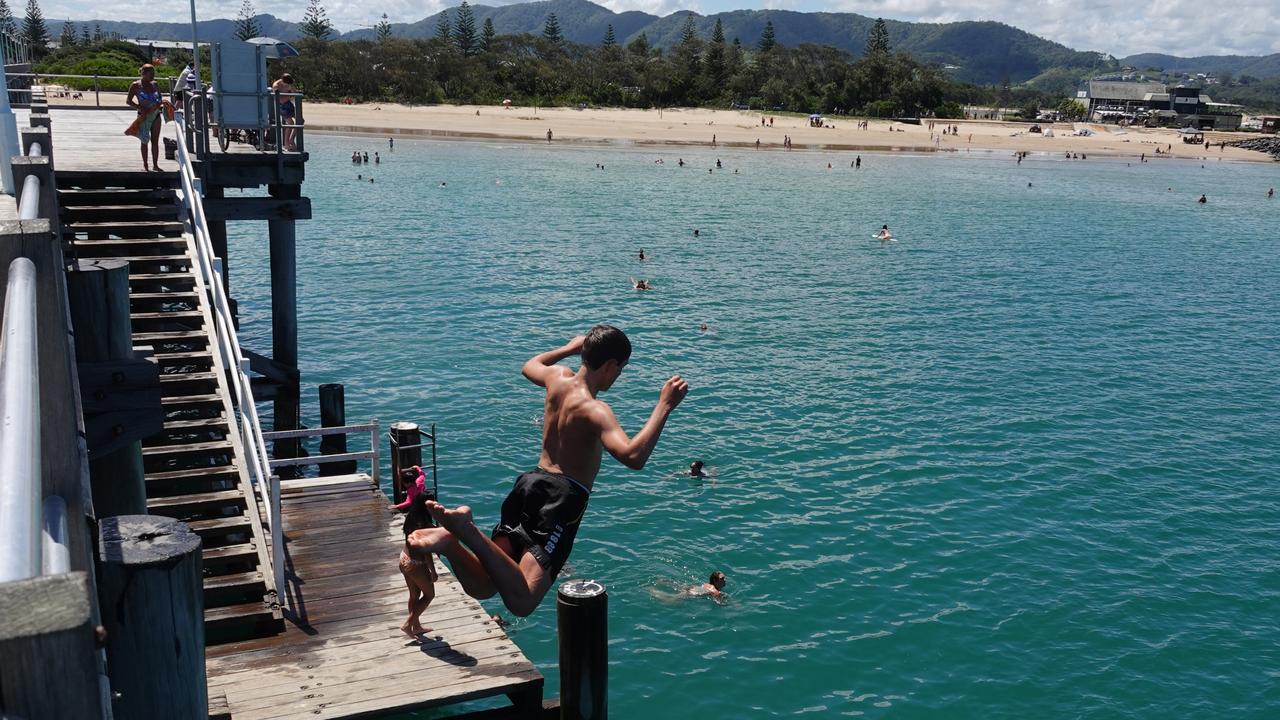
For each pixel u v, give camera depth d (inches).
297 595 440.1
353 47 5959.6
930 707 508.1
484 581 165.3
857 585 622.8
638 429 892.6
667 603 592.1
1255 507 775.1
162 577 110.1
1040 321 1433.3
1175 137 7470.5
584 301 1417.3
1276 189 4106.8
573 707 352.2
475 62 6491.1
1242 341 1366.9
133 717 113.8
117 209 625.6
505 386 1003.3
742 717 493.4
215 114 751.7
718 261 1815.9
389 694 362.3
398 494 556.7
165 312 561.3
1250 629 591.8
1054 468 839.7
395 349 1130.0
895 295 1576.0
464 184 2812.5
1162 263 2052.2
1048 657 554.3
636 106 6732.3
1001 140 6259.8
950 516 732.7
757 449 849.5
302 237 1866.4
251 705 352.5
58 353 144.0
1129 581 644.1
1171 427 967.6
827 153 4729.3
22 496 64.7
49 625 51.8
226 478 490.0
